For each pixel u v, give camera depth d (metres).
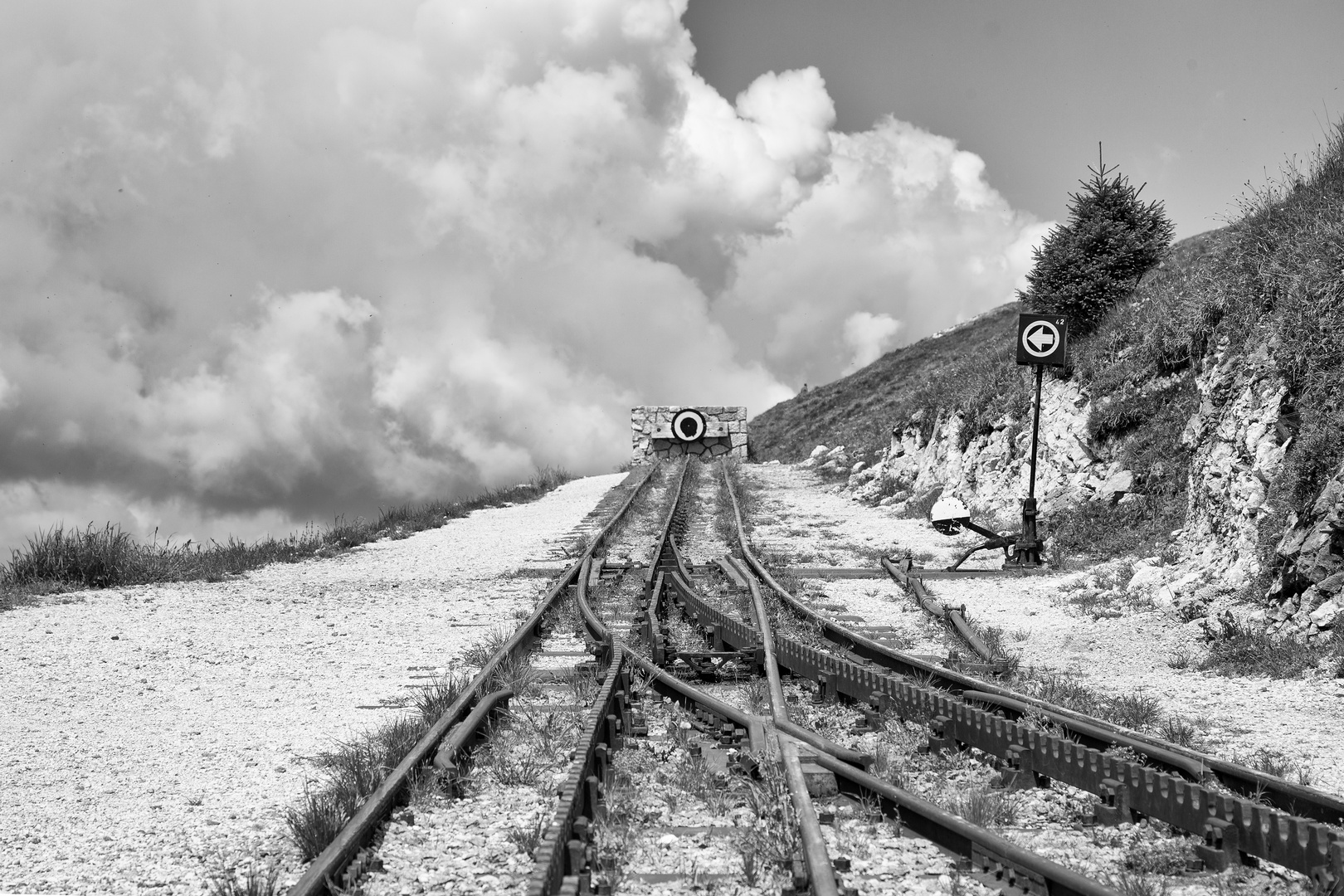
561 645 11.10
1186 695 8.84
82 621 13.26
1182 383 18.11
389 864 5.03
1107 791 5.48
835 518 25.28
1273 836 4.68
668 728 7.43
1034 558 16.88
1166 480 17.25
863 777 5.62
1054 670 9.93
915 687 7.39
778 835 4.94
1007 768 6.19
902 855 4.96
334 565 19.22
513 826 5.51
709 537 21.80
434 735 6.61
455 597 14.96
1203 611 11.68
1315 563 10.26
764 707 8.04
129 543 17.38
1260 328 14.50
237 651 11.45
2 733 8.25
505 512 29.56
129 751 7.68
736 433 49.88
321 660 10.92
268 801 6.39
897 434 31.97
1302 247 14.48
